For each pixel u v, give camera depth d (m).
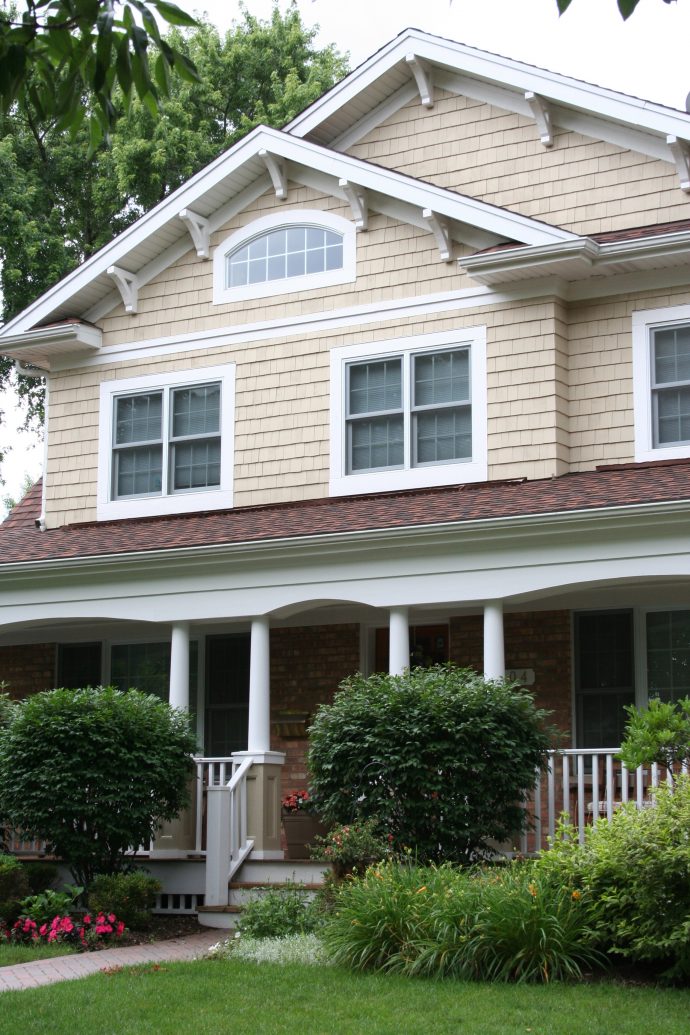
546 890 9.55
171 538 14.95
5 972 10.20
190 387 16.83
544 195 15.75
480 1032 7.67
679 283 14.54
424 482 15.11
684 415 14.34
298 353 16.19
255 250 16.67
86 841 12.73
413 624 15.45
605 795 13.53
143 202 30.27
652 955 9.01
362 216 15.92
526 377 14.80
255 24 33.78
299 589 13.77
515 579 12.72
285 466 16.03
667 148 15.07
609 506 12.15
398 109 16.88
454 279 15.38
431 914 9.58
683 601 13.96
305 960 10.07
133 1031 7.87
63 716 12.77
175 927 12.75
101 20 4.88
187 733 13.52
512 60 15.70
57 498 17.44
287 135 16.03
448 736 11.49
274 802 13.80
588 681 14.33
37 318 17.50
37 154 30.52
